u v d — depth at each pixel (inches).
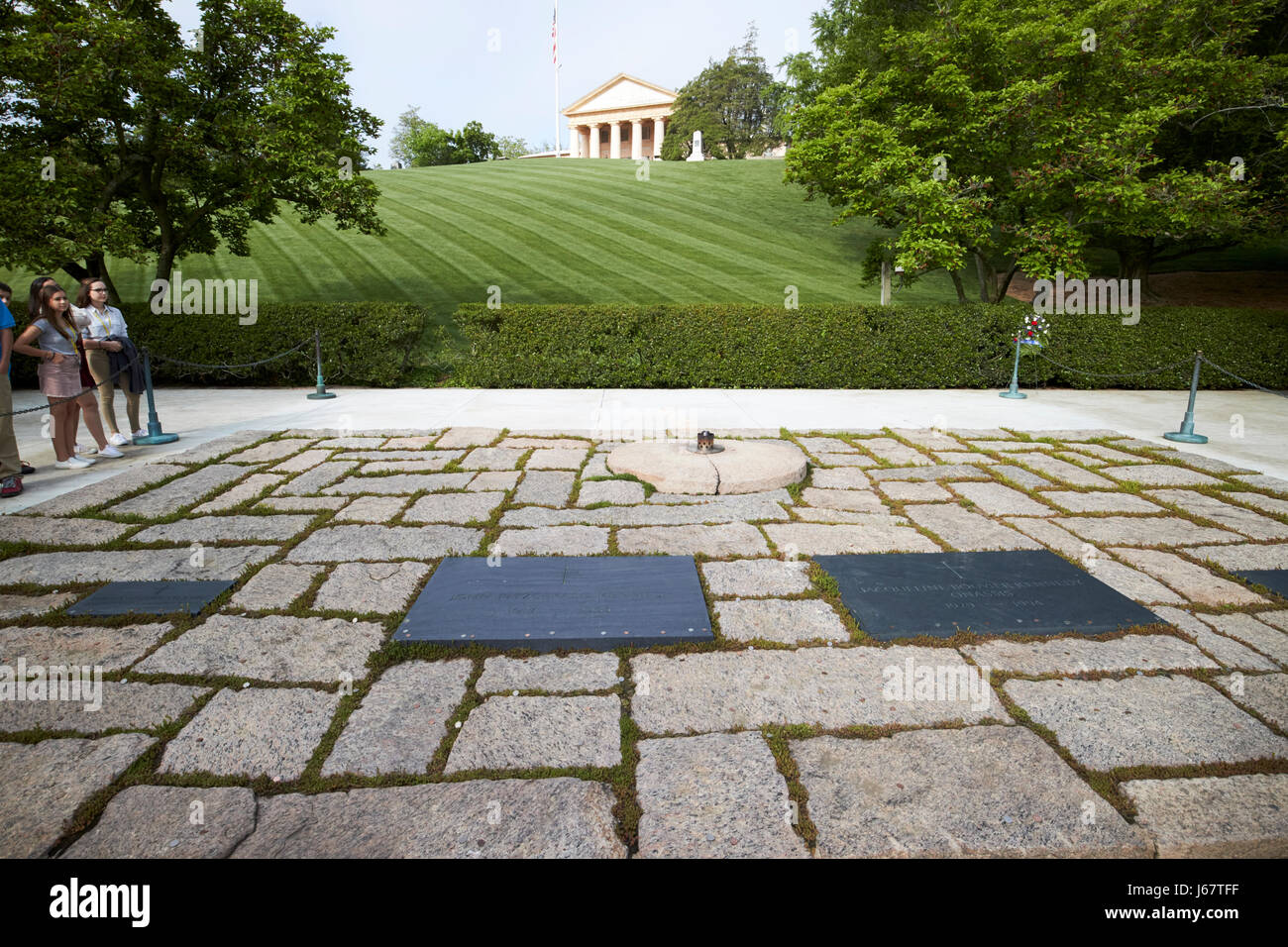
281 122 450.6
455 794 86.8
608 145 2662.4
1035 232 441.7
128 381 266.8
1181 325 418.6
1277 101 459.8
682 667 116.7
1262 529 182.7
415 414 342.6
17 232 370.9
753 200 1188.5
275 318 430.6
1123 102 448.1
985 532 180.5
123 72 395.9
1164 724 101.1
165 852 77.9
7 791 86.4
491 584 145.0
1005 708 105.1
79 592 143.1
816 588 146.2
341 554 164.6
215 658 118.3
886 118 495.2
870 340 423.8
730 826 81.4
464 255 895.1
